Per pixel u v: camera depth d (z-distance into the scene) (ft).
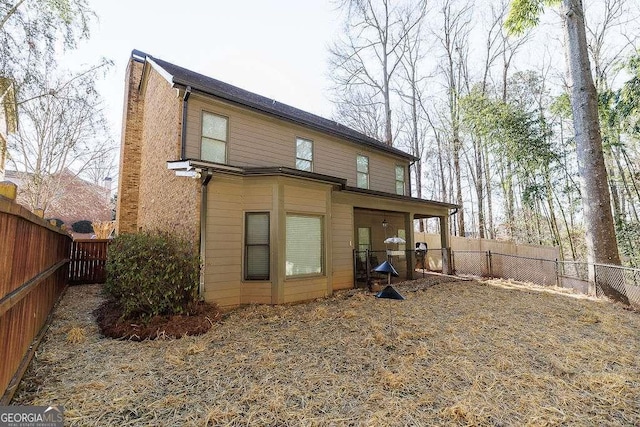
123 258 16.67
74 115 44.19
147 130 32.65
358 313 19.22
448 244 39.75
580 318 18.21
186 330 15.21
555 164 40.52
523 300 23.27
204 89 22.61
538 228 47.88
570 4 27.14
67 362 11.71
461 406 8.60
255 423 8.09
